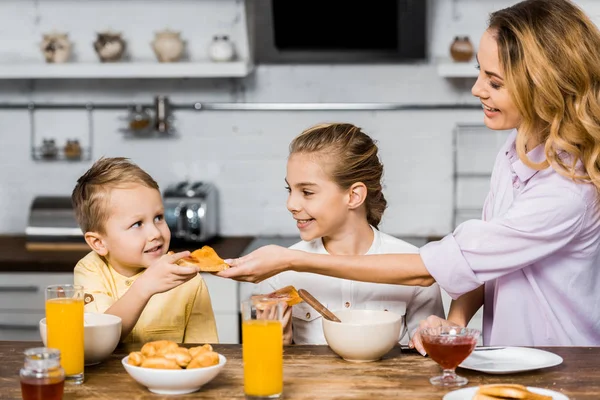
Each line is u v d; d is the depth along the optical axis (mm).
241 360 1747
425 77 3951
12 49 4070
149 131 4051
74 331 1584
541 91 1778
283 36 3939
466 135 3951
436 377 1610
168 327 2074
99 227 2051
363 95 3979
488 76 1854
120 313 1793
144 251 2055
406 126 3973
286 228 4074
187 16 3984
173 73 3732
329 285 2125
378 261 1848
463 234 1840
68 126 4082
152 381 1508
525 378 1617
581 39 1776
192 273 1774
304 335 2131
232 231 4086
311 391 1536
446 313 3328
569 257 1903
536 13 1802
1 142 4098
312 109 3992
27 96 4082
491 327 2096
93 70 3758
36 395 1399
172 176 4070
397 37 3896
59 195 4109
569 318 1945
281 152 4035
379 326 1692
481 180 3967
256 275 1823
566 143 1792
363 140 2076
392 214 4008
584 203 1814
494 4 3916
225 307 3430
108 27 3859
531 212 1808
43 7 4039
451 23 3945
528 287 1943
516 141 1859
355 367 1692
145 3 3990
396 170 3994
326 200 2008
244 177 4059
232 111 4031
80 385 1581
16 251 3662
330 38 3918
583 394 1523
